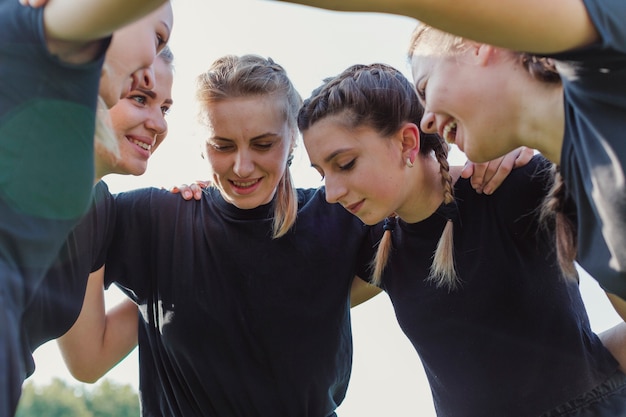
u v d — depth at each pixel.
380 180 2.11
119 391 11.96
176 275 2.38
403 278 2.29
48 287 1.97
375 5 1.24
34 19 1.42
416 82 1.89
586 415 2.18
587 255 1.67
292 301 2.38
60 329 2.08
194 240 2.41
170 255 2.40
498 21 1.28
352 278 2.46
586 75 1.47
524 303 2.16
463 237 2.19
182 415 2.41
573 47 1.39
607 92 1.46
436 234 2.22
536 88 1.65
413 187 2.18
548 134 1.66
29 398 10.99
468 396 2.26
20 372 1.41
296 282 2.38
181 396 2.41
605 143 1.48
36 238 1.50
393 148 2.12
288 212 2.37
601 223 1.57
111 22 1.34
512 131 1.72
